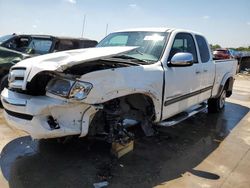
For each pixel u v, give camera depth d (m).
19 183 3.62
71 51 4.29
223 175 4.16
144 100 4.66
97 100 3.74
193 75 5.61
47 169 3.99
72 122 3.78
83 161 4.27
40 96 3.86
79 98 3.62
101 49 4.29
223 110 8.20
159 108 4.73
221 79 7.31
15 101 3.87
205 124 6.70
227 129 6.41
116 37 5.73
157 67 4.66
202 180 3.97
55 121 3.74
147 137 5.44
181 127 6.31
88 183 3.70
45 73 3.87
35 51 8.77
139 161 4.41
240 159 4.76
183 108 5.55
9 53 7.29
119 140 4.40
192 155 4.80
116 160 4.38
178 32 5.40
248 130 6.41
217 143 5.46
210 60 6.59
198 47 6.08
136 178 3.90
